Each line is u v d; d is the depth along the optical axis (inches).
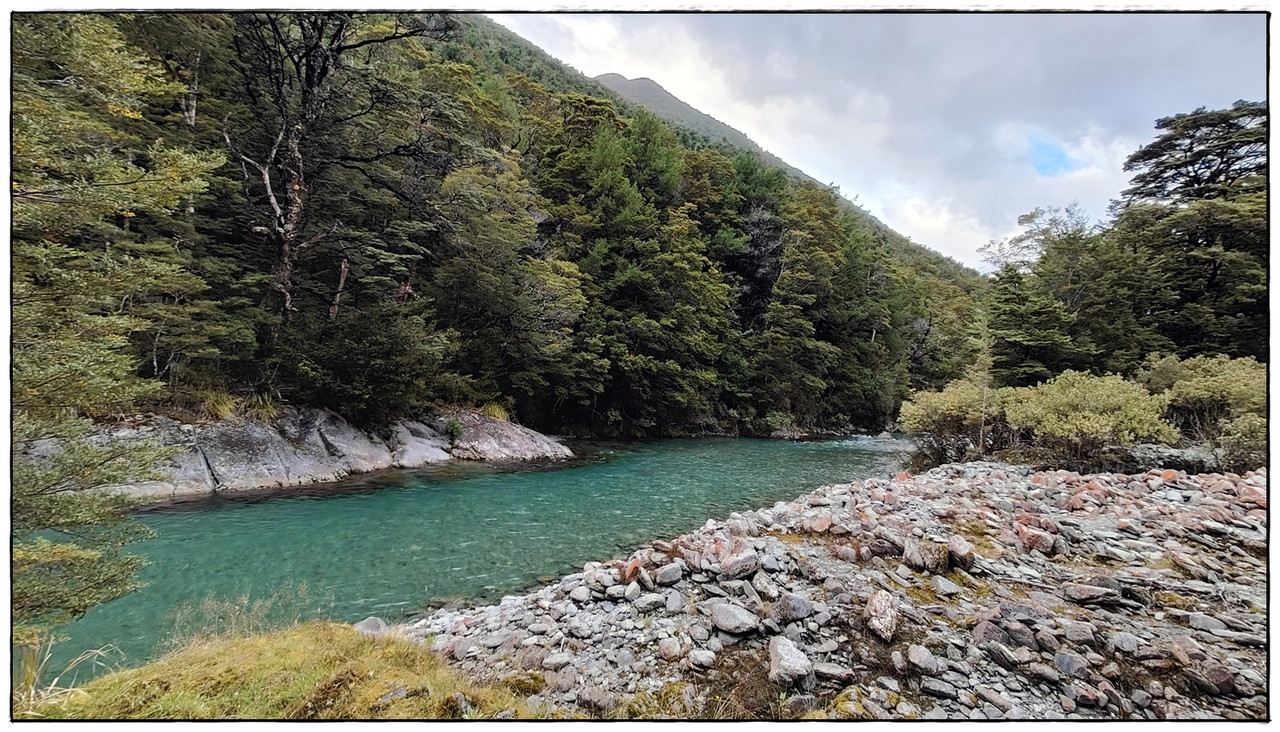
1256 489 295.0
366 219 725.9
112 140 307.3
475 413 701.9
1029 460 500.4
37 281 146.1
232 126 576.4
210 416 445.4
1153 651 136.6
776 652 137.4
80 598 140.1
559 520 378.0
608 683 137.7
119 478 152.5
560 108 1594.5
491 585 258.7
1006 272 866.1
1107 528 246.8
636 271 992.2
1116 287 802.8
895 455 824.9
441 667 146.1
